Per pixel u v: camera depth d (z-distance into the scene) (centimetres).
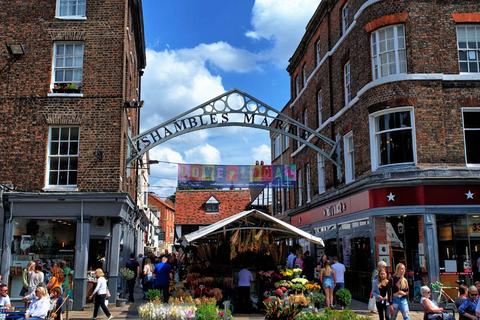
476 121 1595
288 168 1988
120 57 1738
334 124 2153
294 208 2894
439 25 1628
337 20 2164
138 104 1750
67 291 1522
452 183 1518
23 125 1689
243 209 4300
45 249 1647
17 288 1611
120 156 1675
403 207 1536
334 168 2133
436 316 966
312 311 953
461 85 1598
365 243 1706
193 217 4272
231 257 1426
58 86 1723
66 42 1762
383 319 1162
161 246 5922
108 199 1619
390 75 1622
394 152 1614
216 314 962
